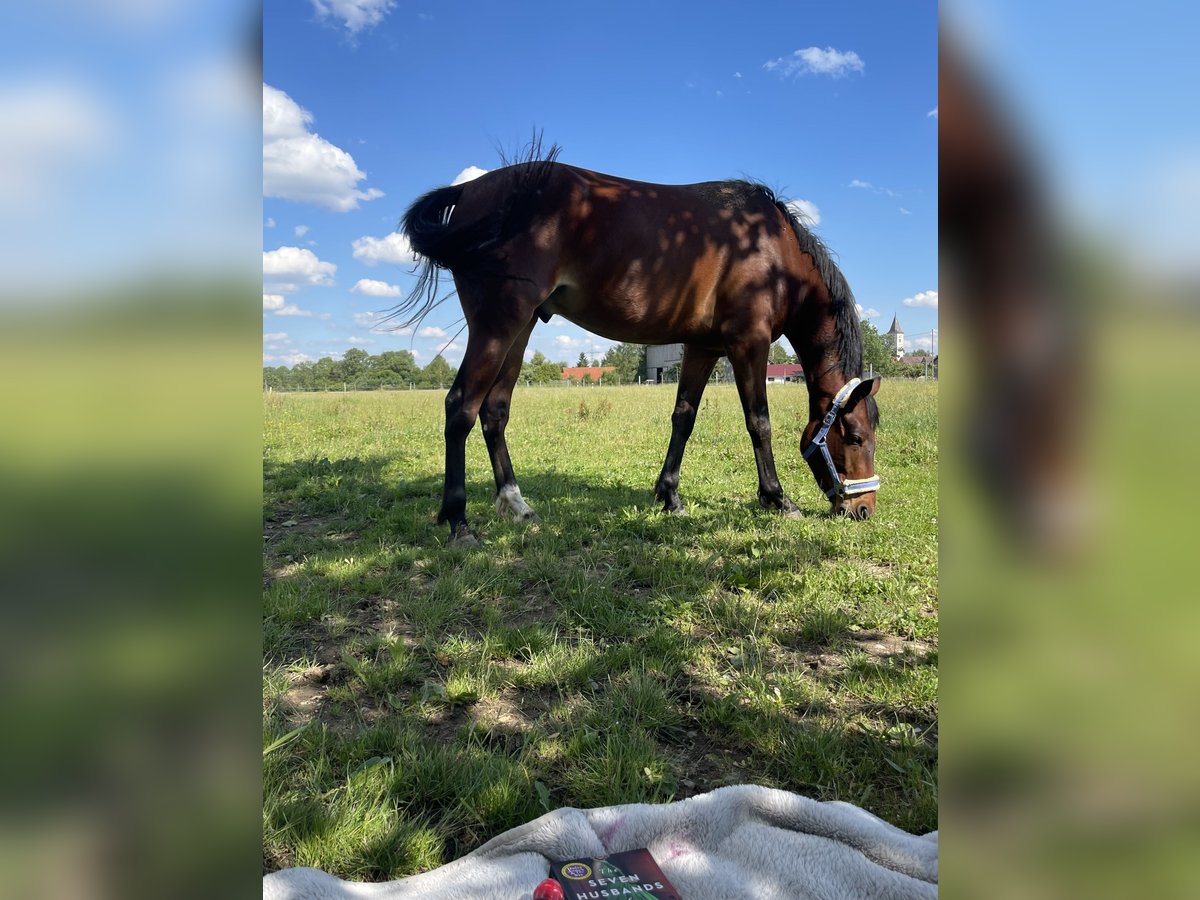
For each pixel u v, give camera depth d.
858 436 4.98
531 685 2.62
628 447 9.29
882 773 2.11
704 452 8.81
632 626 3.09
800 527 4.69
